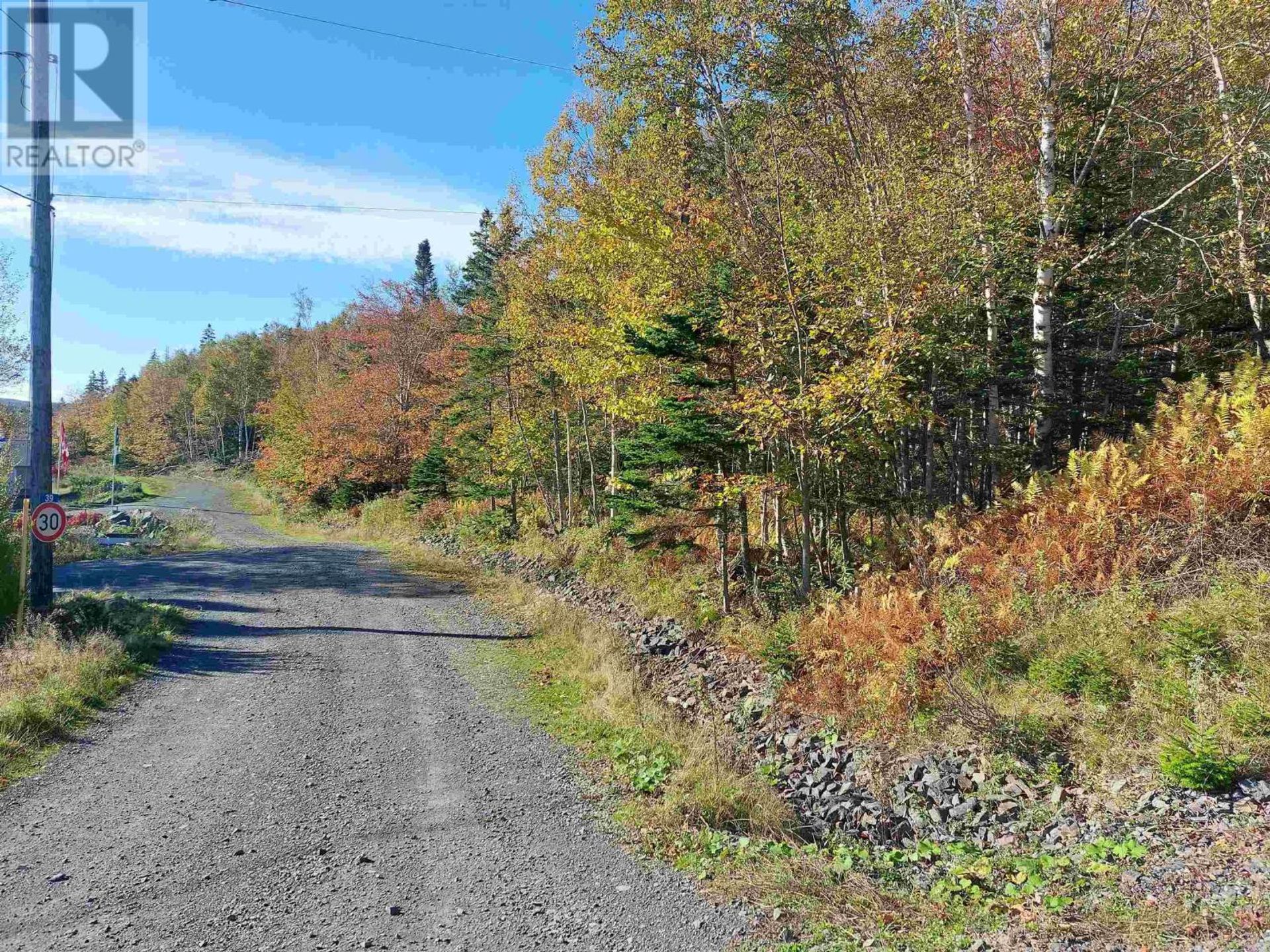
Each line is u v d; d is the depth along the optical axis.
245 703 9.20
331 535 36.00
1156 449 10.05
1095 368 16.28
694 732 8.71
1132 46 13.92
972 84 14.40
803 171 15.24
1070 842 5.38
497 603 16.69
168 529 31.11
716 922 4.61
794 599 12.59
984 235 12.73
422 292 61.88
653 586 15.81
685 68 15.19
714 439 12.98
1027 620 8.53
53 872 5.12
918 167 12.85
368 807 6.36
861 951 4.20
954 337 12.54
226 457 90.56
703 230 13.09
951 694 7.87
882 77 15.20
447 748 7.90
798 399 10.96
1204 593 7.70
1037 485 11.02
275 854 5.45
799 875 5.22
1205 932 3.86
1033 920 4.35
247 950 4.23
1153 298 15.34
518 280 20.88
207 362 100.00
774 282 11.77
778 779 7.76
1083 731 6.59
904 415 10.79
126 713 8.66
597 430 24.16
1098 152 14.66
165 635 11.92
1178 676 6.56
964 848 5.71
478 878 5.16
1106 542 9.16
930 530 12.02
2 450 21.47
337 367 54.75
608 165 17.97
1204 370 15.08
